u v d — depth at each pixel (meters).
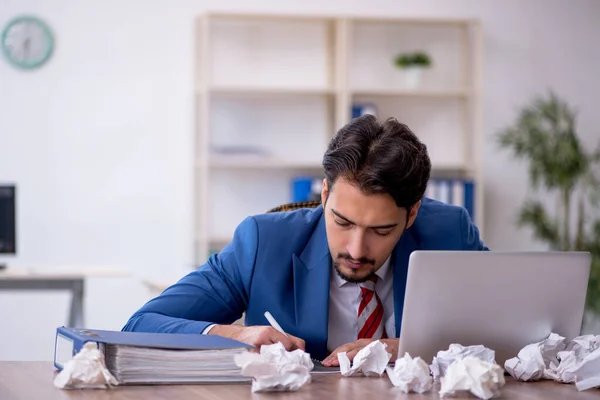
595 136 5.82
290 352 1.56
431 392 1.45
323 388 1.45
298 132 5.53
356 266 1.71
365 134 1.66
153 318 1.77
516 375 1.59
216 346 1.46
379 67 5.59
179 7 5.36
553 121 5.36
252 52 5.45
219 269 1.94
